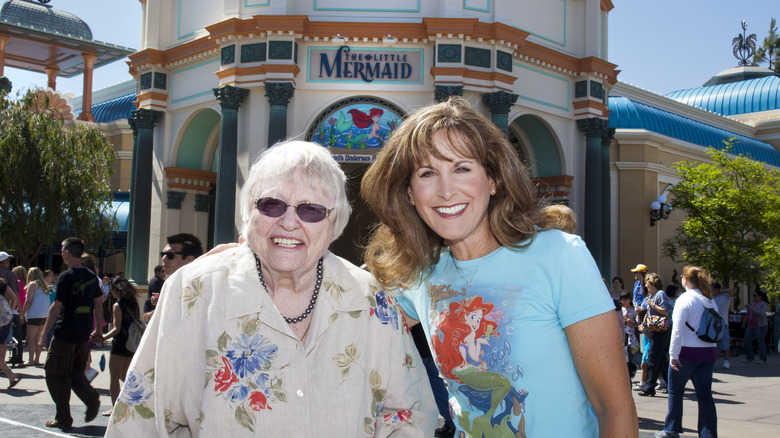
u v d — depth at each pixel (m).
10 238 20.48
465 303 2.43
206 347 2.16
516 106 18.86
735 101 42.22
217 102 18.84
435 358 2.54
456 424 2.57
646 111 30.19
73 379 7.54
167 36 20.78
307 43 17.50
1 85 27.67
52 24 32.44
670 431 7.33
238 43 17.58
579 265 2.27
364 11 17.72
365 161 17.34
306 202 2.27
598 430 2.36
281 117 16.94
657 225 27.38
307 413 2.14
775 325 21.17
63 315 7.41
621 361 2.22
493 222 2.42
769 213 22.64
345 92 17.44
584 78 20.42
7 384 10.84
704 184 23.64
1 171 20.23
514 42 17.72
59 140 21.05
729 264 22.69
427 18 16.91
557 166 20.55
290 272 2.29
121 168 30.58
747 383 13.27
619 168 27.00
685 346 7.14
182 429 2.28
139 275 20.34
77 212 21.31
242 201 2.38
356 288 2.39
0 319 10.34
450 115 2.45
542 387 2.28
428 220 2.50
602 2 22.14
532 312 2.30
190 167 21.27
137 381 2.19
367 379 2.31
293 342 2.18
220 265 2.30
